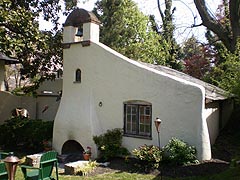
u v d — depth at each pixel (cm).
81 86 1377
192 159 1030
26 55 1522
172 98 1109
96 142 1254
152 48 2708
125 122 1240
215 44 2345
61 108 1436
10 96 1958
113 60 1270
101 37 2755
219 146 1259
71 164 1059
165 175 955
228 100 1475
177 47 2720
